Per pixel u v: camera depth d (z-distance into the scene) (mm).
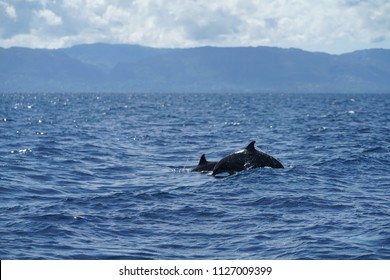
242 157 45562
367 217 30172
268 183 39719
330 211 31672
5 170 46094
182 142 74062
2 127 90938
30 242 25891
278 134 83062
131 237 27062
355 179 42125
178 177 44719
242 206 33031
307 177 42250
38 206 33188
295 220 29719
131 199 34875
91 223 29203
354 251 24672
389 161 50750
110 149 64188
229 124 108938
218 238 26891
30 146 62906
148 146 69125
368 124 103688
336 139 73125
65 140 72125
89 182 42750
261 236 27031
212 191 37531
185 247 25625
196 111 175375
